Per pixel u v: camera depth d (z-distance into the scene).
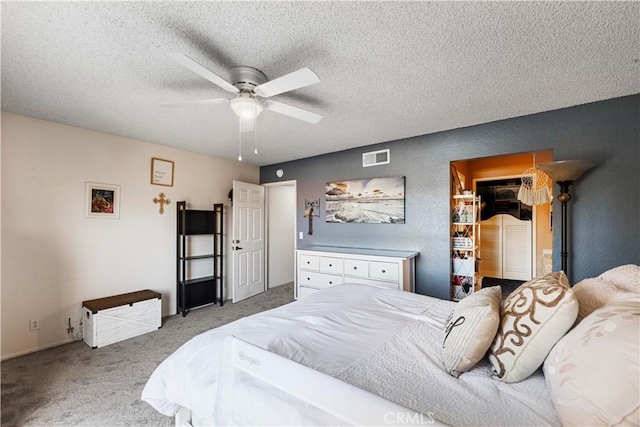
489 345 1.09
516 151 2.77
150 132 3.17
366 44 1.60
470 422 0.81
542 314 0.98
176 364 1.37
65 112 2.58
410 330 1.47
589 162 2.17
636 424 0.63
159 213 3.68
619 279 1.28
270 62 1.77
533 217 5.00
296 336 1.37
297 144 3.73
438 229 3.30
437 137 3.27
